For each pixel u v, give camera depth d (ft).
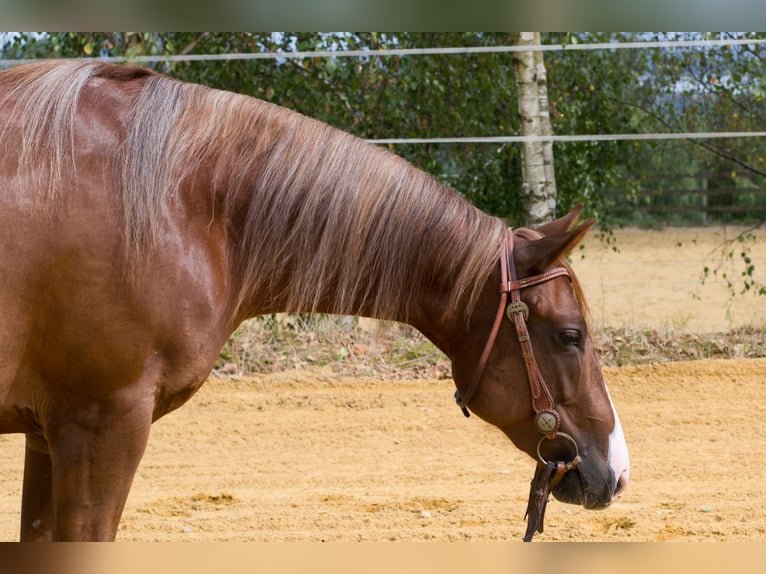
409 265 11.70
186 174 10.85
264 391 27.55
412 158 34.55
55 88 10.52
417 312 11.92
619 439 11.83
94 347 10.08
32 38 32.86
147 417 10.45
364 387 27.84
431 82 34.58
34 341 10.09
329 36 33.01
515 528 16.78
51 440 10.46
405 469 21.13
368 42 33.99
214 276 10.80
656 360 29.73
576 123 37.19
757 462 20.92
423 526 17.04
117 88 10.99
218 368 29.14
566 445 11.62
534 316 11.44
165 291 10.32
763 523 16.63
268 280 11.55
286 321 31.60
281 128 11.60
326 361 29.68
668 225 72.79
